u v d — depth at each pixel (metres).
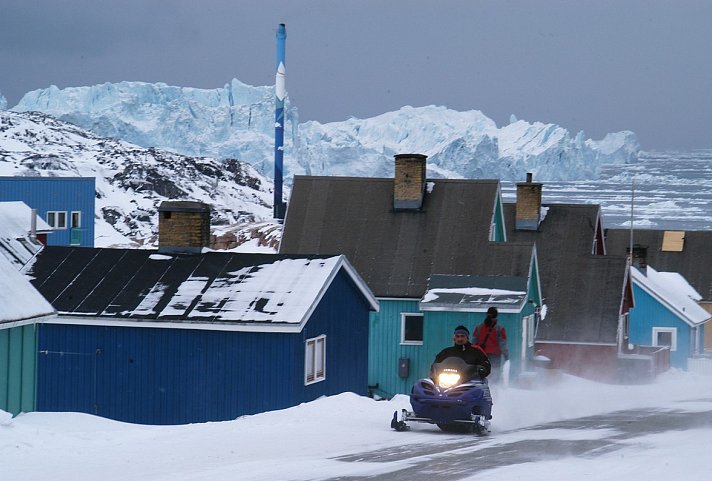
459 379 72.69
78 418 78.88
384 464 56.88
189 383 101.75
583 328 179.25
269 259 109.25
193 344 101.69
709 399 120.50
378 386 152.62
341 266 109.69
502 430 77.19
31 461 57.44
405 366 150.75
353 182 173.75
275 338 99.50
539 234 194.38
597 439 69.62
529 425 81.81
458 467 55.81
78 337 104.69
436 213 166.12
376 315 153.75
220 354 100.94
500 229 176.00
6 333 82.56
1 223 159.62
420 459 58.94
